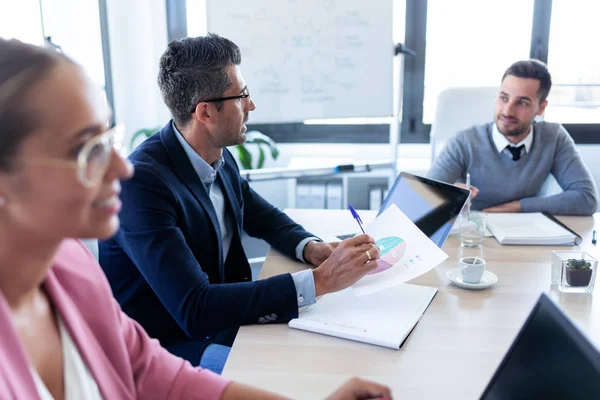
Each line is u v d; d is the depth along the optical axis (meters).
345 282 1.22
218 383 0.87
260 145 3.29
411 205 1.52
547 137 2.28
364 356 1.04
